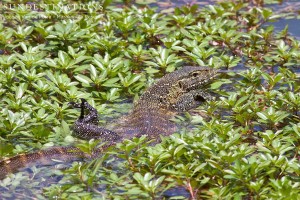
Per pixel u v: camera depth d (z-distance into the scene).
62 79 20.67
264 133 17.58
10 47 23.39
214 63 23.20
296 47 24.33
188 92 22.03
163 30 25.14
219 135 17.64
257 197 15.23
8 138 18.27
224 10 27.16
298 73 23.25
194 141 17.02
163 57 22.78
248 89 20.78
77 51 23.34
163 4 28.70
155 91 21.55
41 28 23.55
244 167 15.42
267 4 29.08
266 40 25.33
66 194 15.69
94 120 19.53
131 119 19.91
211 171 16.06
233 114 19.97
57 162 17.22
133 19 24.83
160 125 19.59
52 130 19.02
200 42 24.30
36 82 20.89
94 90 21.45
